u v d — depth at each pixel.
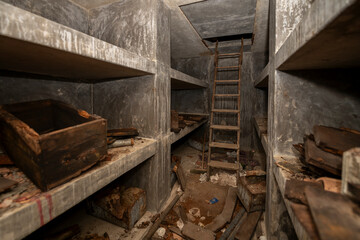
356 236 0.40
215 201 2.21
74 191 0.98
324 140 0.82
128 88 2.01
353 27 0.55
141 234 1.67
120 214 1.66
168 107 2.17
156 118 1.90
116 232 1.67
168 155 2.22
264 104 3.77
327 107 1.22
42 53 0.99
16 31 0.73
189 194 2.38
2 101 1.52
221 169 3.13
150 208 2.01
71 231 1.59
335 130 0.88
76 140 1.00
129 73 1.76
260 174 2.02
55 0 1.79
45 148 0.84
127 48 1.96
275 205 1.40
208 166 2.78
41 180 0.85
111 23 2.04
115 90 2.11
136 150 1.56
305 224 0.53
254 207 1.88
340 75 1.18
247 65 3.82
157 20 1.82
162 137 2.04
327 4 0.53
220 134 4.15
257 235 1.65
